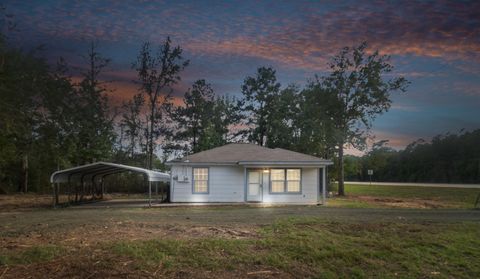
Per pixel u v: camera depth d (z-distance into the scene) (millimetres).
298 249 9805
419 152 85875
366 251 9922
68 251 9000
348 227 12797
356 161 64562
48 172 42594
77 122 38531
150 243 9742
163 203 24797
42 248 9141
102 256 8609
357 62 41094
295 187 25219
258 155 25875
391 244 10648
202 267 8391
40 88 28422
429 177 80938
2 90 24797
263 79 43125
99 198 31453
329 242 10633
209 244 9805
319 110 41938
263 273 8289
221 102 43781
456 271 9195
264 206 22719
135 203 25781
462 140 79188
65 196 35188
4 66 25062
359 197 33781
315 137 41406
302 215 16547
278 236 11094
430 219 15125
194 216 16297
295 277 8219
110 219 15000
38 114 31656
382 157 67000
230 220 14617
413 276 8695
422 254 10070
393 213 17438
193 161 25016
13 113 26406
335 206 22594
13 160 37594
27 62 26484
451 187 52344
